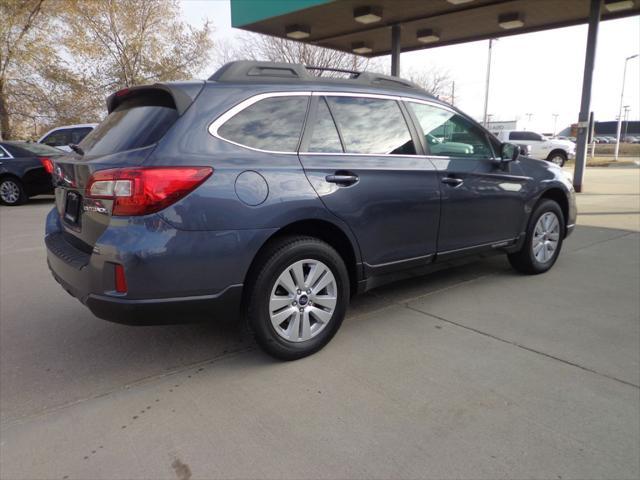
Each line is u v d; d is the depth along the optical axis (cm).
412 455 220
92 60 2180
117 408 264
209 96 284
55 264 306
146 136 273
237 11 1150
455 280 482
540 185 471
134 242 250
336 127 329
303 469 212
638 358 312
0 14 1825
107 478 209
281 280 297
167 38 2328
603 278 484
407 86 395
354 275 342
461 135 416
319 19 1096
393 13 1058
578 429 238
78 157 312
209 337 355
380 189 339
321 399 268
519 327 362
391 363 308
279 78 316
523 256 480
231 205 271
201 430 242
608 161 2919
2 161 1073
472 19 1105
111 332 368
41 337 360
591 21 1044
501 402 262
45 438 238
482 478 205
